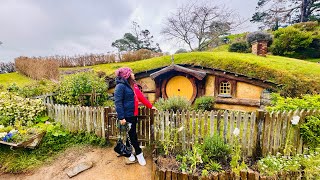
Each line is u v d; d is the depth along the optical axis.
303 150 4.84
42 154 5.18
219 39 25.80
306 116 4.80
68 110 5.99
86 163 4.77
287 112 4.91
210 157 4.62
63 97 8.31
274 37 19.66
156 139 5.20
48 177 4.45
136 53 21.56
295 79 8.67
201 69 10.45
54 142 5.55
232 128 4.96
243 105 9.68
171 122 5.12
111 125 5.47
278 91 8.70
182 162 4.48
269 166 4.17
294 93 8.40
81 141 5.67
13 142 5.06
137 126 5.27
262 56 12.59
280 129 4.77
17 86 8.78
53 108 6.39
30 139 5.15
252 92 9.62
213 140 4.78
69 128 6.03
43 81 9.90
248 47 17.91
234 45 18.56
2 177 4.57
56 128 5.96
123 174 4.35
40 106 6.61
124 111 4.09
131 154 4.63
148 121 5.14
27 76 15.56
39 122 6.24
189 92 10.65
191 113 5.06
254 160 4.86
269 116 4.72
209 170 4.27
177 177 3.58
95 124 5.65
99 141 5.52
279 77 9.01
